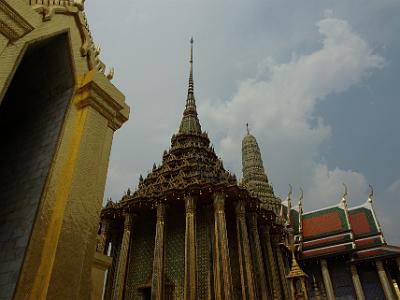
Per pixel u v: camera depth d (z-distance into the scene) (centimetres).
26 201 766
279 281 3706
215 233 3009
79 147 807
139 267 3403
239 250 3078
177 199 3275
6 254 700
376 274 4775
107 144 896
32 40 738
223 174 3903
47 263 661
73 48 874
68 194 741
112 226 3694
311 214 5838
